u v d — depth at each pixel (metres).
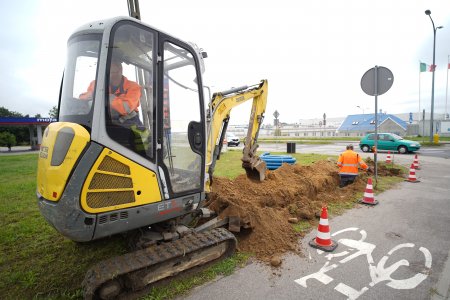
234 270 3.47
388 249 4.02
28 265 3.70
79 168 2.54
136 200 2.94
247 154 6.07
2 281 3.32
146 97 3.11
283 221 4.80
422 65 24.25
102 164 2.68
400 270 3.45
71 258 3.87
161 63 3.16
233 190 5.84
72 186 2.53
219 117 4.62
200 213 4.34
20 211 6.00
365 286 3.12
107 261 2.85
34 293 3.09
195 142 3.66
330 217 5.42
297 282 3.21
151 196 3.07
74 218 2.56
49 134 2.81
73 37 3.06
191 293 3.00
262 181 6.43
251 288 3.09
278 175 7.23
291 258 3.77
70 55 3.06
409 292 3.00
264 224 4.39
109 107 2.75
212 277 3.30
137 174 2.94
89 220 2.62
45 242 4.38
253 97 5.89
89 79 2.82
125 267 2.72
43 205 2.77
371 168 10.36
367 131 57.25
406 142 18.05
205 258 3.44
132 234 3.86
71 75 2.99
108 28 2.77
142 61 3.10
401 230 4.73
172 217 3.39
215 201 4.82
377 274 3.36
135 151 2.93
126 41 2.97
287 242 4.19
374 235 4.53
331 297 2.92
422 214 5.56
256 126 6.13
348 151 8.11
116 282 2.77
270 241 4.14
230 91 5.05
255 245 4.05
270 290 3.05
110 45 2.76
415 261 3.66
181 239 3.43
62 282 3.30
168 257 2.96
